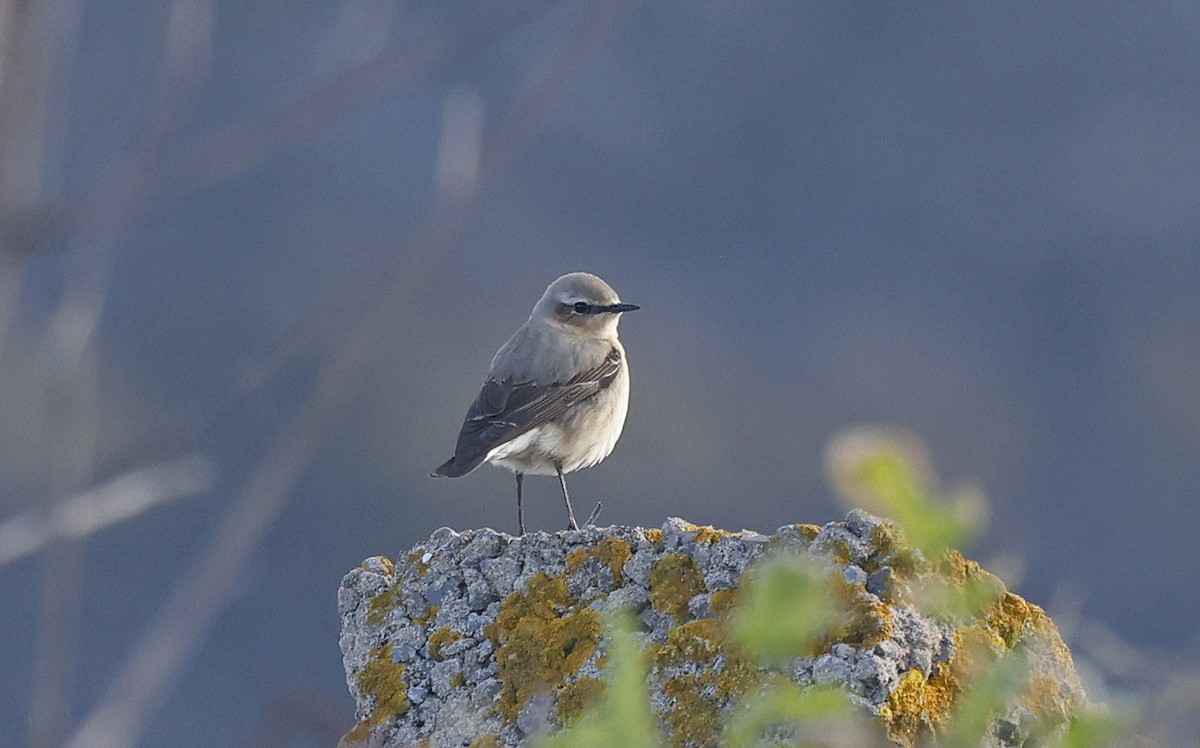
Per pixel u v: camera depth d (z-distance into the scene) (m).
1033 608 6.17
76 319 6.46
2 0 5.83
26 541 6.01
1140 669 4.92
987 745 5.85
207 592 6.21
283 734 6.59
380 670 6.79
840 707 4.10
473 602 6.86
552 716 6.41
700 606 6.39
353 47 6.65
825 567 6.18
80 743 5.86
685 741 5.98
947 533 3.68
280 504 6.31
